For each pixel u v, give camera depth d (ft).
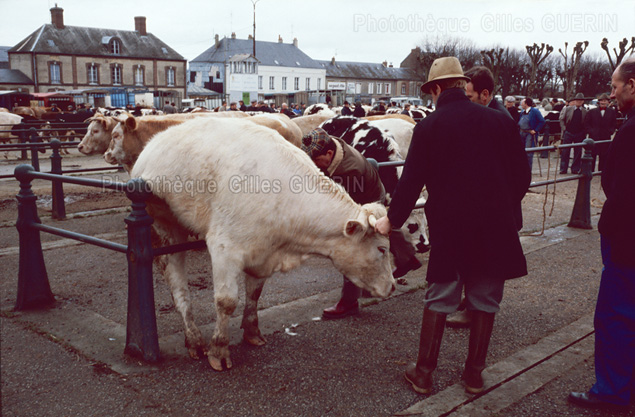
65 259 18.72
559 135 56.24
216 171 10.15
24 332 12.54
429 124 9.24
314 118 27.63
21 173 13.52
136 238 10.54
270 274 10.75
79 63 201.26
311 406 9.48
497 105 15.03
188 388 10.05
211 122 10.87
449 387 10.19
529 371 10.83
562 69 185.16
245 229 10.03
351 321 13.50
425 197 19.36
